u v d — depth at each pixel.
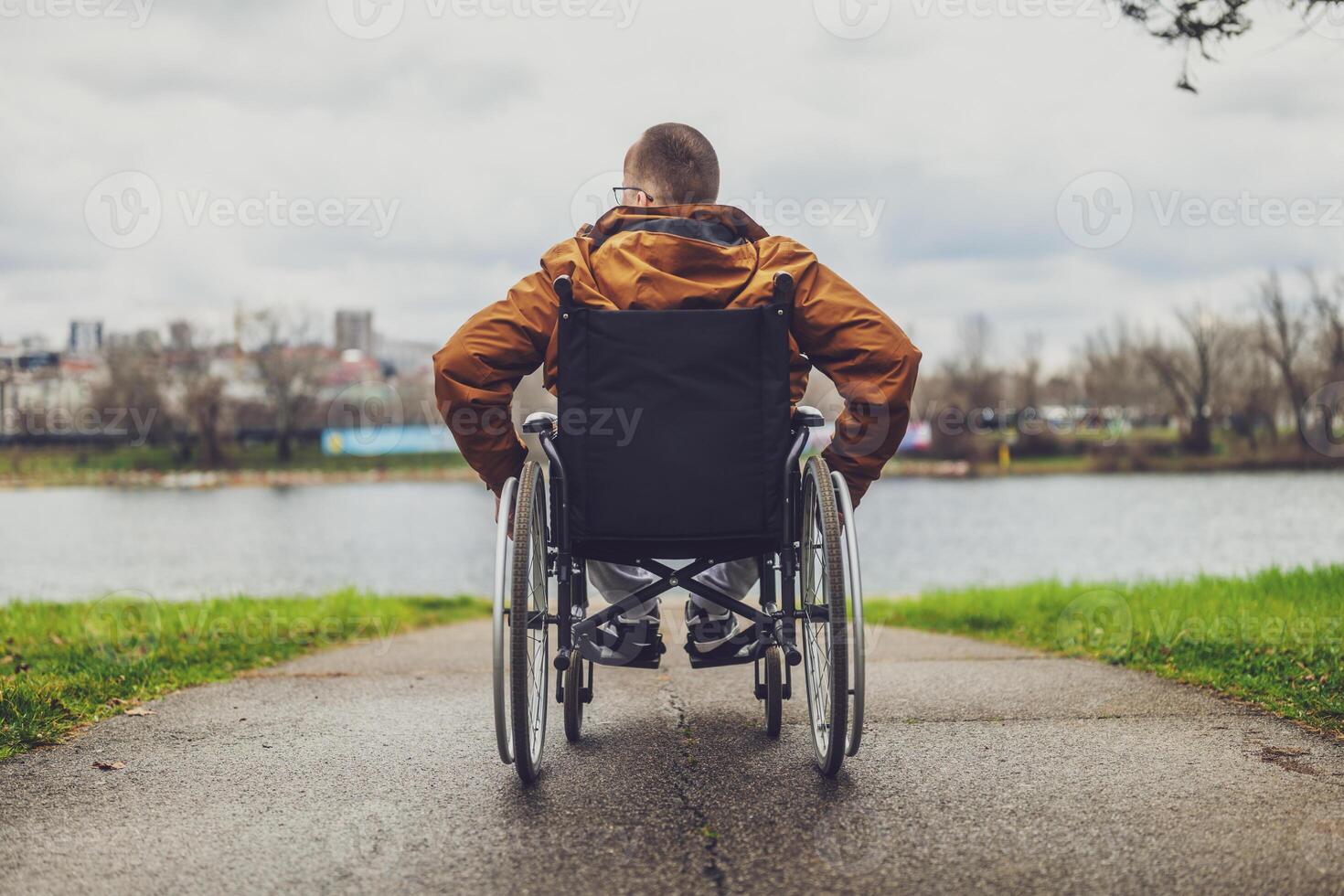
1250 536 32.25
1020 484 64.00
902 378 3.04
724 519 2.97
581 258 3.06
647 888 2.29
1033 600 9.07
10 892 2.27
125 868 2.41
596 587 3.49
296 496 61.28
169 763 3.35
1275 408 70.19
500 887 2.30
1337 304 65.06
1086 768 3.13
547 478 3.17
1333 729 3.57
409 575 26.38
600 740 3.67
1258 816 2.65
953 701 4.24
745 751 3.46
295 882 2.32
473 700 4.53
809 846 2.52
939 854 2.45
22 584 23.94
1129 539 32.25
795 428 3.19
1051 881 2.27
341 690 4.86
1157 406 76.50
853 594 2.87
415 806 2.87
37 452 68.69
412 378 72.31
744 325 2.93
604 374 2.94
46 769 3.27
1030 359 78.62
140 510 52.66
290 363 72.50
